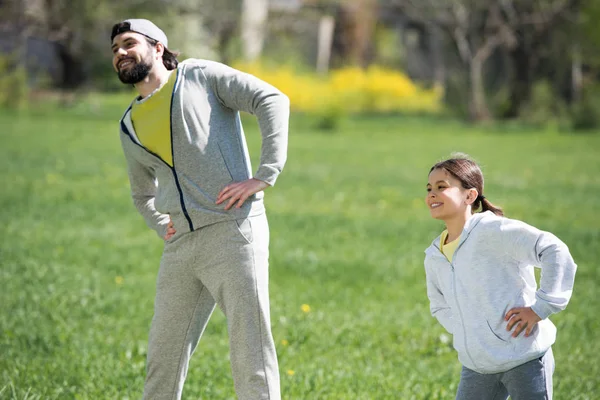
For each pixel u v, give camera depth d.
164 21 59.84
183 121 6.94
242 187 6.89
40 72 69.69
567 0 65.44
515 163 36.97
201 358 10.70
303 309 13.21
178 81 6.98
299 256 17.44
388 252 18.25
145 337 11.80
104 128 47.78
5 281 14.43
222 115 7.10
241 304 6.96
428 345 11.71
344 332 12.08
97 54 65.00
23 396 8.74
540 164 36.75
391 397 9.21
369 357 11.01
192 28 61.78
